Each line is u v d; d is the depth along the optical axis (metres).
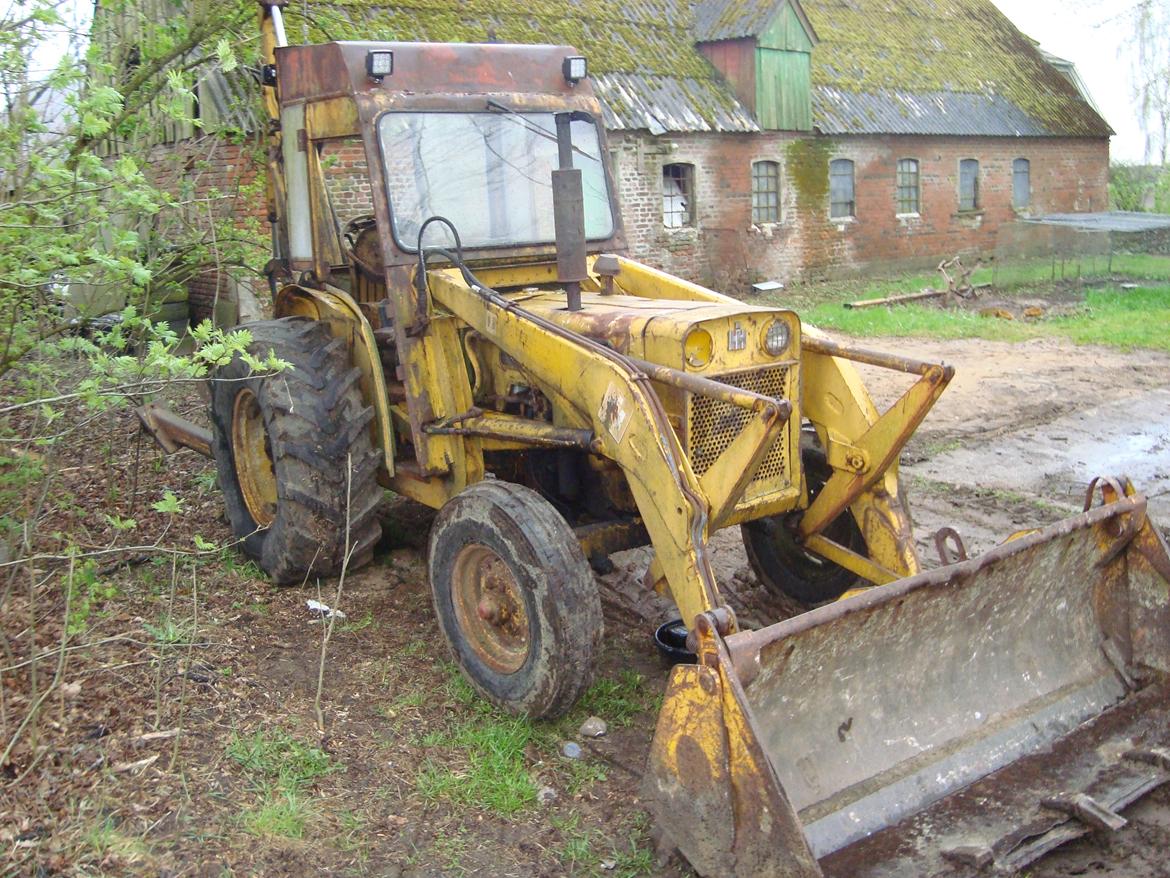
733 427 4.11
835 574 4.98
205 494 6.81
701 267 17.72
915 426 4.19
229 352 4.31
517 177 5.12
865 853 3.28
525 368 4.36
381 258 5.36
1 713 4.05
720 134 17.61
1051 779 3.62
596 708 4.43
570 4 16.95
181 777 3.81
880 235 21.00
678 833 3.27
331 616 5.16
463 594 4.47
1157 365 11.64
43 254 4.23
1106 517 4.00
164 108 4.70
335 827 3.66
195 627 4.64
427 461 4.88
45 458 5.34
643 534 4.62
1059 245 20.12
